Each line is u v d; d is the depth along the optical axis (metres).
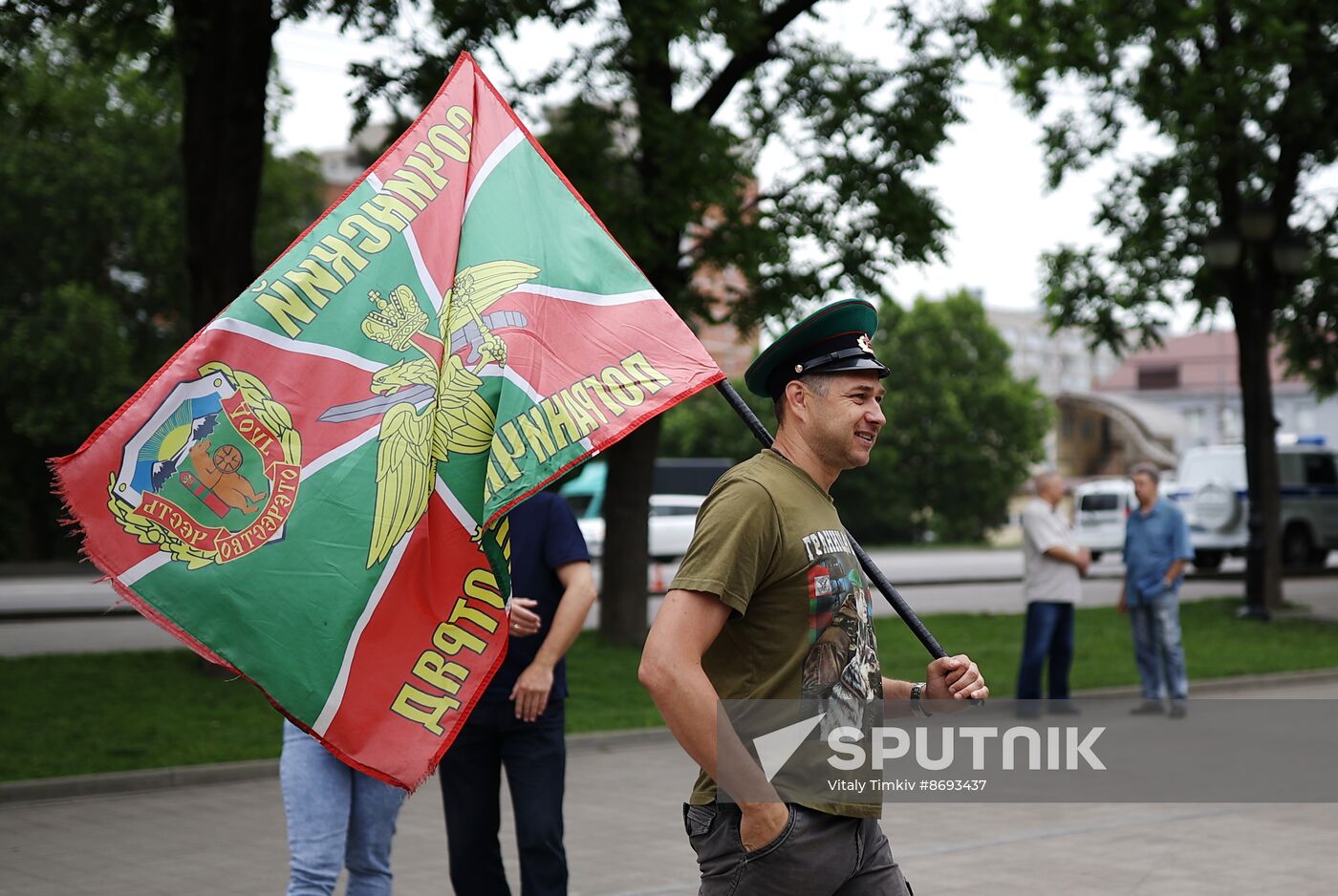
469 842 4.80
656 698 2.73
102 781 8.57
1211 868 6.42
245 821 7.68
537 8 12.05
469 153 3.72
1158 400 80.56
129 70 35.78
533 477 3.42
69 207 36.84
